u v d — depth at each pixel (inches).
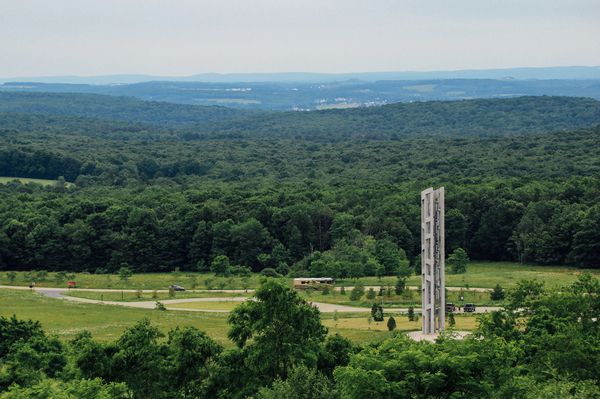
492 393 1047.0
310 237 5388.8
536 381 1130.7
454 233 5255.9
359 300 3415.4
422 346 1158.3
